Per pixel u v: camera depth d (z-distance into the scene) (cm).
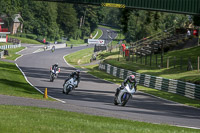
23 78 7256
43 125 1773
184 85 6169
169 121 2878
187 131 2148
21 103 3159
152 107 4106
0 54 13375
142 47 13075
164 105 4488
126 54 13388
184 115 3525
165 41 12281
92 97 4788
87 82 7619
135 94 5800
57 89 5516
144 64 10688
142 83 8006
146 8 8081
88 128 1803
